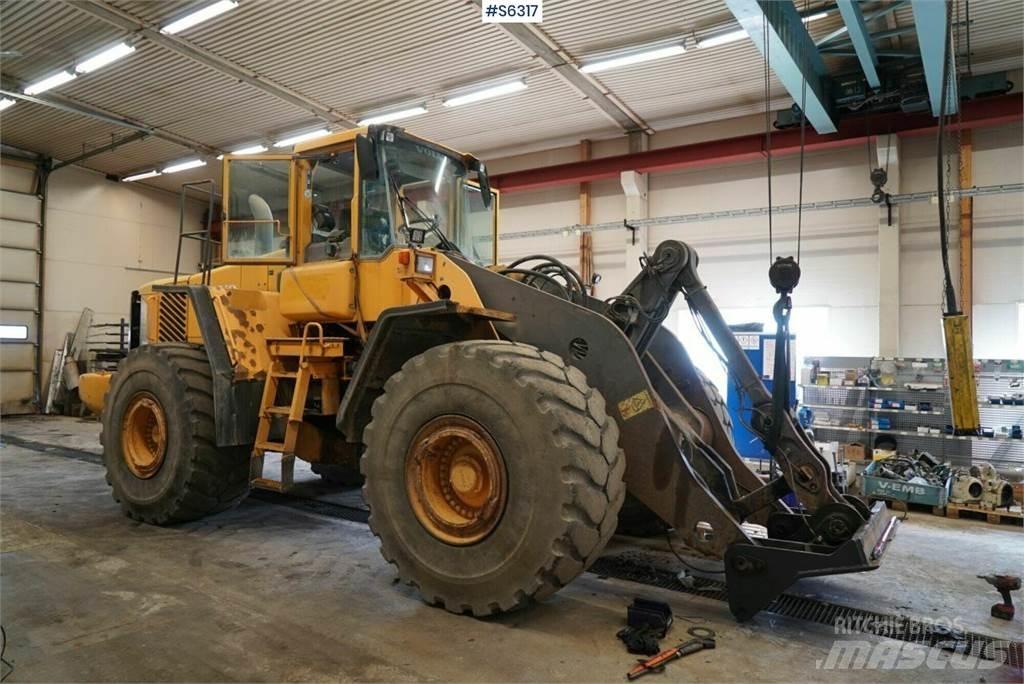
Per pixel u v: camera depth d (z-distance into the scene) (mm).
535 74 7418
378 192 3504
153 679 2158
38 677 2162
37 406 11445
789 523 2877
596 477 2488
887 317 7141
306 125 9422
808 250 7785
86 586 3018
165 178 12500
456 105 8234
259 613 2725
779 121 7445
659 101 8117
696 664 2312
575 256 9531
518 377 2576
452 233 3992
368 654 2354
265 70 7609
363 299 3506
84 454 7070
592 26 6398
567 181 9141
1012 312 6695
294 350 3775
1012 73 6871
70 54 7383
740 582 2576
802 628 2660
